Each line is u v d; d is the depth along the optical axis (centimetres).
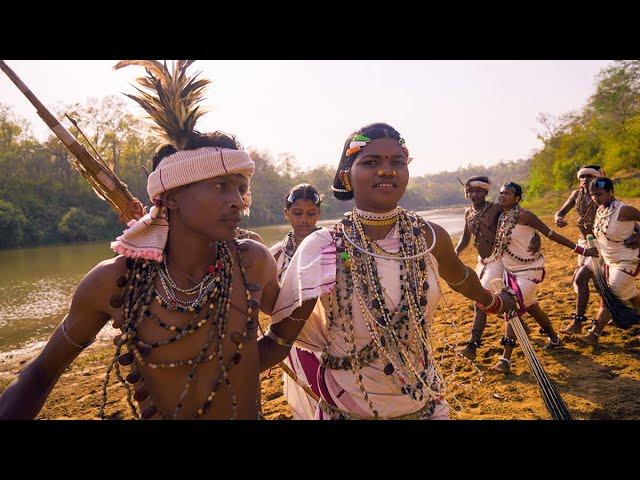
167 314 167
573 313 670
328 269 199
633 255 536
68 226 4612
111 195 204
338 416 208
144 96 188
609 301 536
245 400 180
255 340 186
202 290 172
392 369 197
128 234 167
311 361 287
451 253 223
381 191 200
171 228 173
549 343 548
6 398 167
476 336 529
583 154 3712
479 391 454
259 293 190
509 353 499
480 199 564
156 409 167
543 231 532
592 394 427
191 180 161
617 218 538
